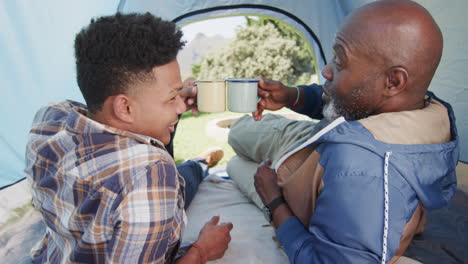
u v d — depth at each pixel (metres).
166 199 0.79
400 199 0.90
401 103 1.06
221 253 1.24
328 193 0.95
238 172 1.84
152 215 0.76
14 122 1.78
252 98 1.35
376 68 1.02
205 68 8.58
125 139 0.81
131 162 0.77
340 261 0.92
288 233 1.14
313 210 1.10
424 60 0.97
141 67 0.73
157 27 0.75
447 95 1.95
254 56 8.37
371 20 1.01
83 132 0.82
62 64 1.81
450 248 1.40
